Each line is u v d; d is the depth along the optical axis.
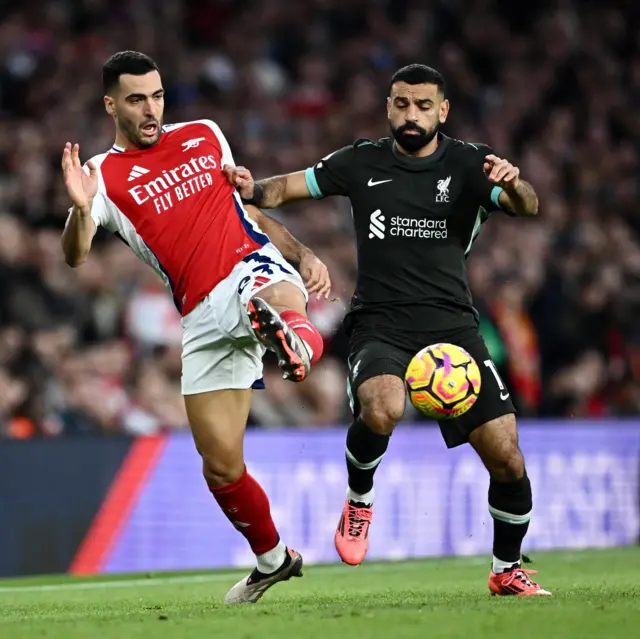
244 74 60.03
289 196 21.61
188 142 20.95
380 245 21.20
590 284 51.34
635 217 61.16
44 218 48.62
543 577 27.50
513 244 52.84
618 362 49.59
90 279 44.56
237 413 20.27
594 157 62.91
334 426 42.75
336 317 44.66
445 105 21.47
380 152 21.53
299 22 64.69
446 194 21.08
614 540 40.09
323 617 16.73
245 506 20.38
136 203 20.47
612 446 40.31
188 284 20.27
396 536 37.00
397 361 20.59
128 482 33.94
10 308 42.75
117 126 20.84
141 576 32.62
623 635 14.67
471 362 20.09
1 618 19.17
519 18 68.25
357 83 61.56
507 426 20.22
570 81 66.44
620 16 69.44
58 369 40.31
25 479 32.97
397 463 37.25
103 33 59.84
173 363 42.91
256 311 17.80
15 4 59.53
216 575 32.75
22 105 55.75
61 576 32.75
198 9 63.59
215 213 20.50
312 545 35.84
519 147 62.81
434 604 18.78
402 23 66.69
